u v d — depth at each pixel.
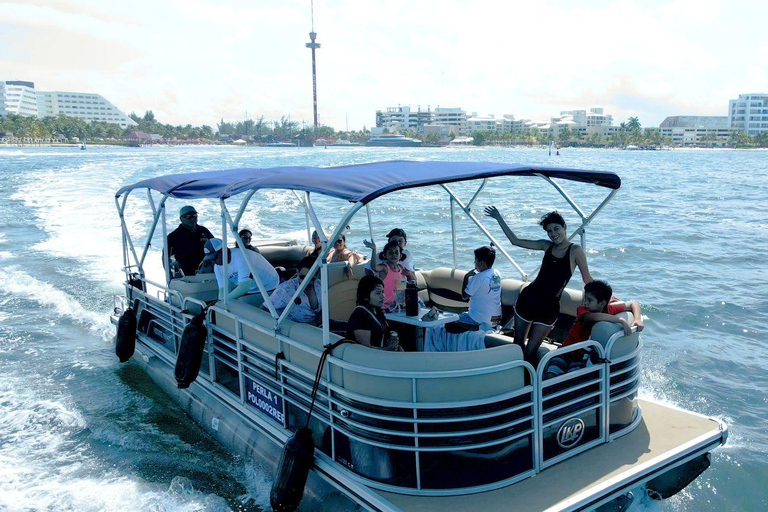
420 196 27.52
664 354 8.16
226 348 5.52
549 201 26.19
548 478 4.02
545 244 4.76
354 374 3.98
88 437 5.83
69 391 6.90
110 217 18.69
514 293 6.07
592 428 4.41
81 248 14.20
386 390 3.87
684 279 12.17
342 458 4.18
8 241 15.12
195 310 6.10
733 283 11.81
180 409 6.32
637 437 4.58
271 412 4.89
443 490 3.85
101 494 4.86
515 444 3.98
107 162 52.84
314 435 4.42
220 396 5.58
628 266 13.41
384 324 4.46
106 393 6.84
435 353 3.87
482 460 3.89
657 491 4.58
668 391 7.05
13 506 4.70
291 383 4.57
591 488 3.88
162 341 6.93
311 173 4.91
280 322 4.62
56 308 9.97
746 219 20.88
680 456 4.32
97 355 8.05
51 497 4.84
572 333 4.65
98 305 10.09
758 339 8.78
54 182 30.58
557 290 4.41
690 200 27.80
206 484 4.98
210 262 6.90
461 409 3.83
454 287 6.73
